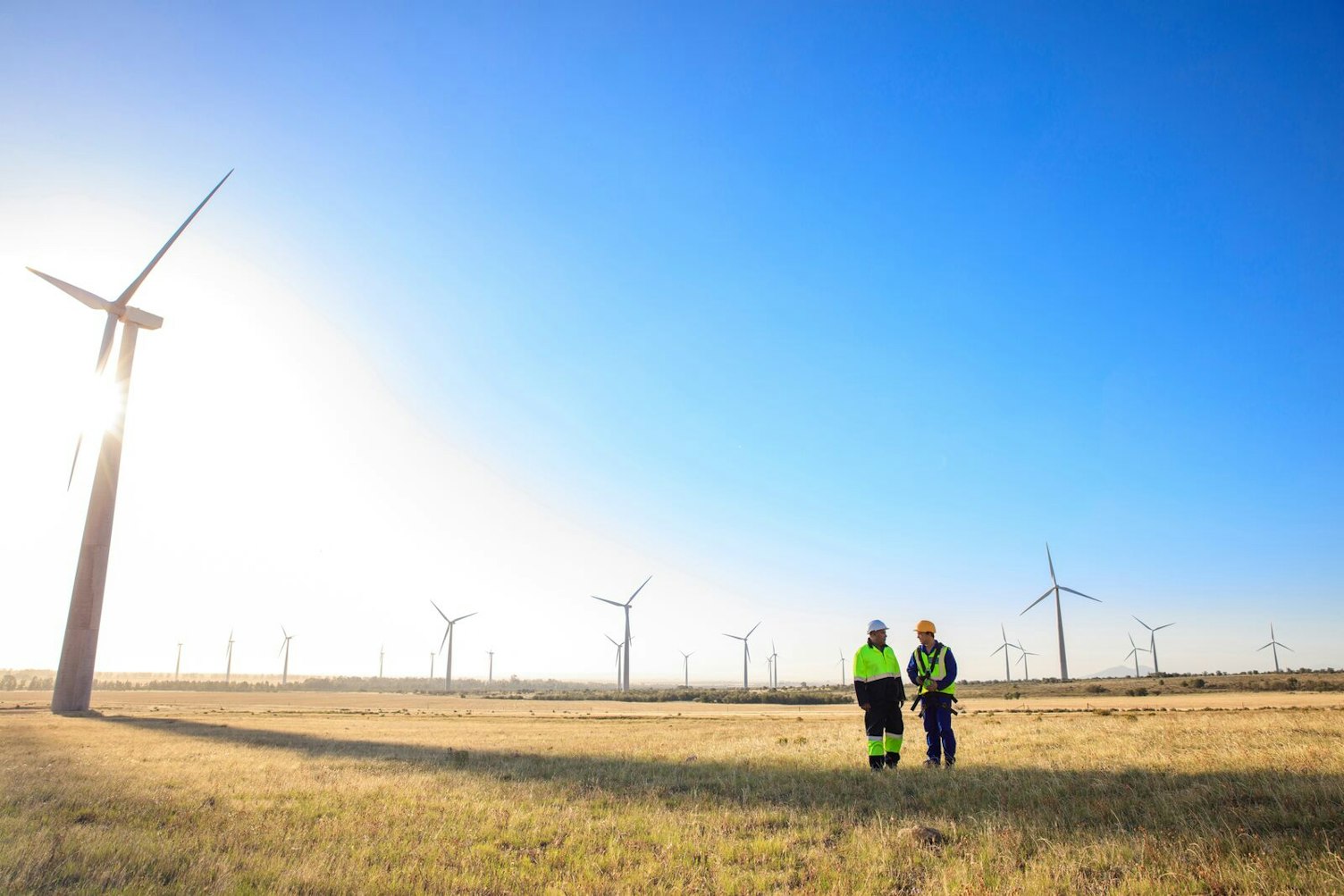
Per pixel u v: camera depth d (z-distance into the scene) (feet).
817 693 306.14
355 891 24.82
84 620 218.18
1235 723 71.87
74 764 63.52
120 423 234.17
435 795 43.60
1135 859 24.57
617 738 95.61
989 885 23.02
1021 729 78.18
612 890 24.45
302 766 60.70
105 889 24.75
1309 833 26.21
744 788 42.63
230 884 24.88
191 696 415.23
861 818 33.32
